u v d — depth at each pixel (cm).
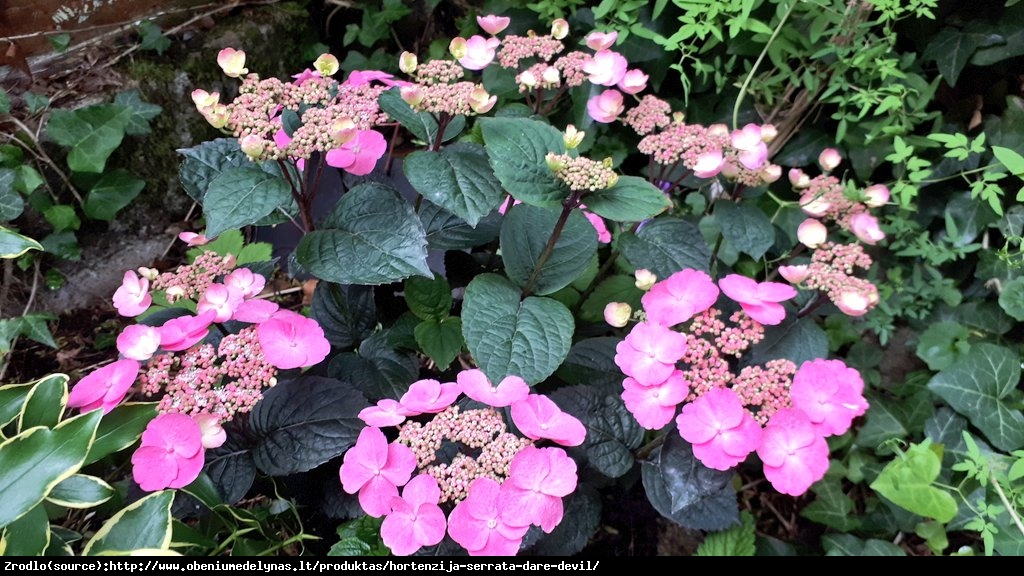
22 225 66
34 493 30
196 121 75
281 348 38
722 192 64
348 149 43
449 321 47
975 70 65
